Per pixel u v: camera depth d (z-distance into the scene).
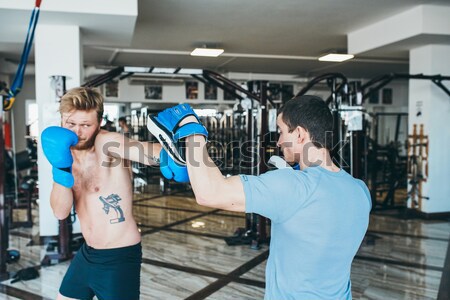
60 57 4.72
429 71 6.11
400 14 5.62
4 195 3.65
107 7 4.22
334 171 1.18
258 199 1.04
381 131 12.45
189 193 8.58
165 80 10.70
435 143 6.27
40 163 4.70
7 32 5.02
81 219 1.79
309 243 1.09
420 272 3.79
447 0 5.09
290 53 8.52
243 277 3.66
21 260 4.15
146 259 4.17
